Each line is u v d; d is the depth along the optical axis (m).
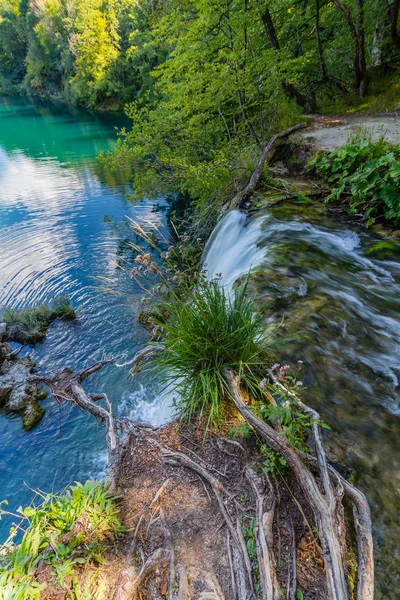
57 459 4.43
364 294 3.70
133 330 6.38
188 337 2.52
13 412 5.07
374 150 5.32
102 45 35.38
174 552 1.71
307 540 1.63
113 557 1.70
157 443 2.38
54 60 50.56
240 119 9.12
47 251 9.62
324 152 6.28
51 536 1.67
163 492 2.04
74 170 17.52
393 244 4.52
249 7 7.56
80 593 1.50
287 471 1.95
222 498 1.93
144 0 21.48
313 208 5.66
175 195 13.04
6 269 8.86
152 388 5.00
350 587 1.42
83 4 36.84
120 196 13.62
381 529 1.71
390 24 9.22
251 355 2.53
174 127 9.02
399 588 1.51
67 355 6.05
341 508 1.69
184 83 8.48
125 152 8.90
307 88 10.77
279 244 4.60
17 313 6.91
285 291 3.65
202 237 8.04
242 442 2.21
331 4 9.91
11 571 1.52
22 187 15.16
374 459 2.04
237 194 7.03
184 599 1.51
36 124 33.53
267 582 1.46
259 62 7.65
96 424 4.83
